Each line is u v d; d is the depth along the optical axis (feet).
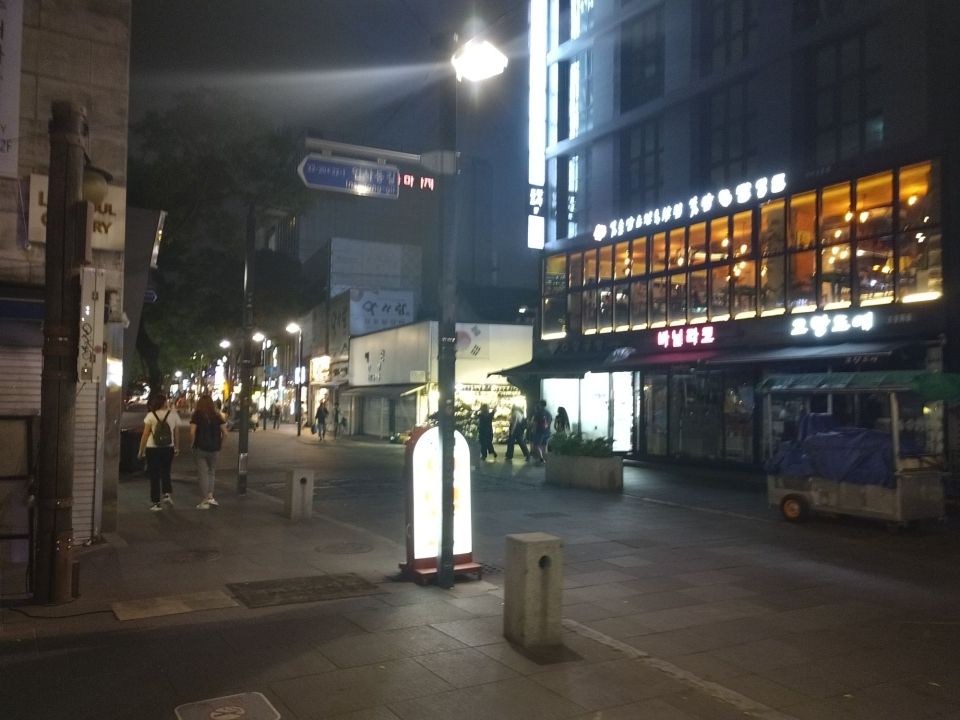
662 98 76.23
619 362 74.02
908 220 54.24
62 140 22.90
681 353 71.10
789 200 62.95
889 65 55.47
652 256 77.15
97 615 21.71
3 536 26.50
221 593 24.23
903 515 36.70
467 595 24.47
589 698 16.46
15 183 30.22
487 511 43.50
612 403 81.92
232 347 127.85
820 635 21.34
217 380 209.97
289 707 15.56
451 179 26.55
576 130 90.33
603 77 85.15
